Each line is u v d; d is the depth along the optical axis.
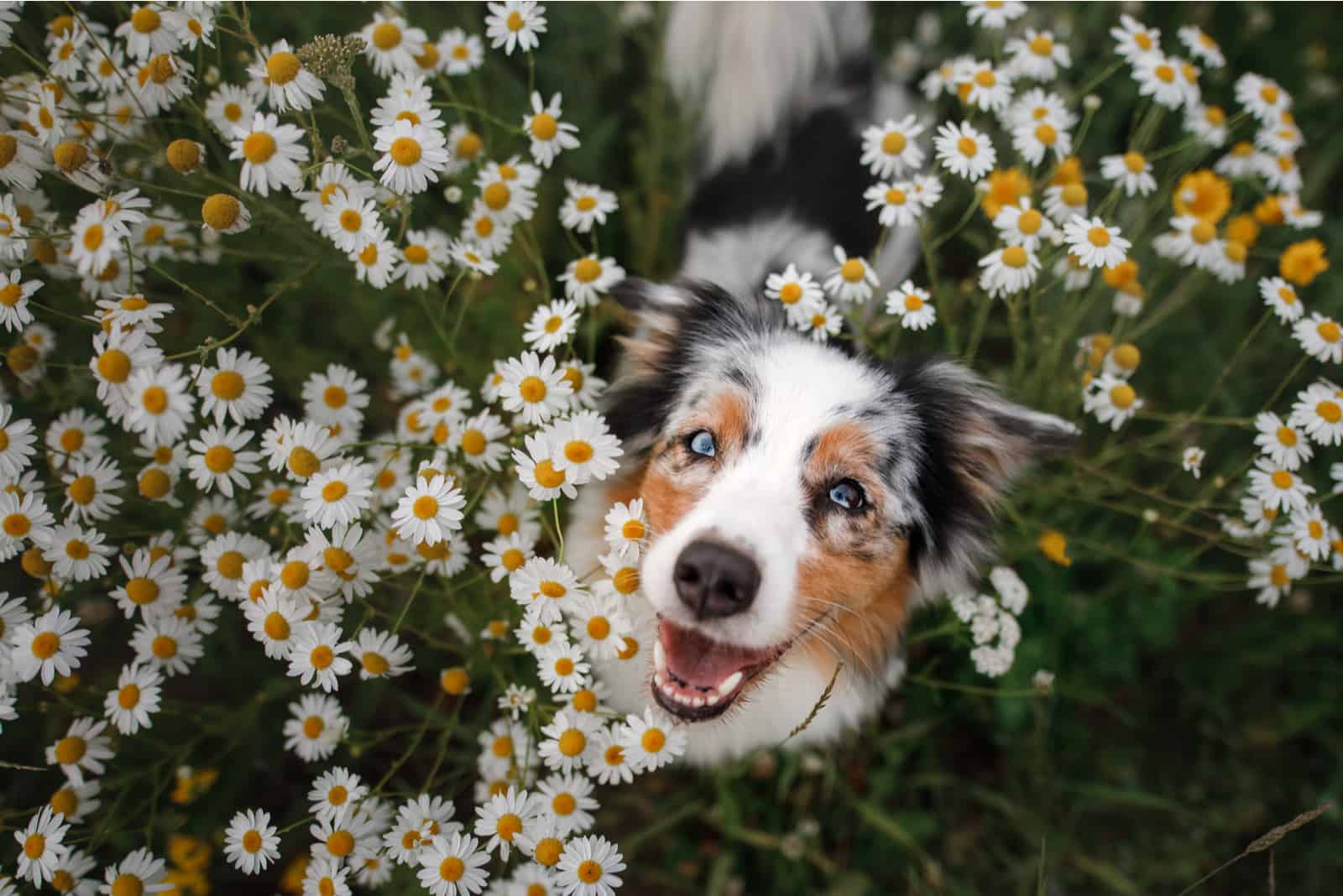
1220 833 0.61
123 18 0.50
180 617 0.45
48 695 0.51
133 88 0.46
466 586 0.47
